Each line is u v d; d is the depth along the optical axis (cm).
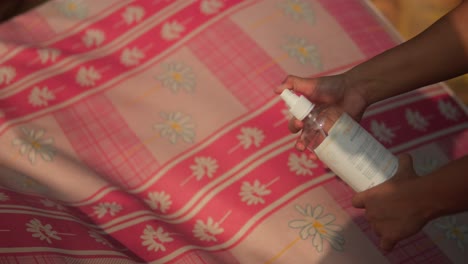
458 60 100
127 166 121
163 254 102
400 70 104
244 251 106
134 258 100
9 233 92
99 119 128
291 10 142
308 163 118
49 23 145
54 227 98
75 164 119
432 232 112
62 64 136
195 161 119
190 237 109
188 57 135
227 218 111
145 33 140
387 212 87
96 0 148
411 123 129
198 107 128
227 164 119
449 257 109
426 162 123
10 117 126
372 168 93
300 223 109
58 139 123
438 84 138
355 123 95
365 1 152
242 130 123
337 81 110
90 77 134
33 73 135
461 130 131
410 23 207
